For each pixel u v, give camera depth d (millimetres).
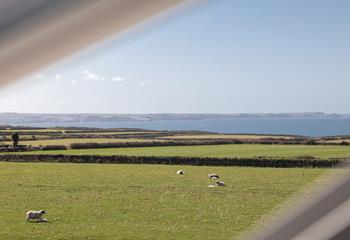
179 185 41875
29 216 25438
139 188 39719
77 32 1847
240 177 48531
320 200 3311
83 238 21453
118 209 29047
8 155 71938
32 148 85188
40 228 23453
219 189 39156
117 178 47594
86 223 24828
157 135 136000
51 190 38219
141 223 24906
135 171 55469
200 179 46875
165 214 27453
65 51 1869
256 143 98938
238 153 76562
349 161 3225
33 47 1802
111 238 21516
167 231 23000
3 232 22438
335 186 3252
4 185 41469
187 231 22953
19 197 34000
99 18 1862
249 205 30656
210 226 24062
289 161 61094
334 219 3209
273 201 32406
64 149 87250
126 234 22328
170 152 80000
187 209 29156
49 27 1756
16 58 1808
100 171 55375
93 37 1896
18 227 23625
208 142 100375
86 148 89562
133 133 144500
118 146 92312
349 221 3150
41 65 1856
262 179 46500
